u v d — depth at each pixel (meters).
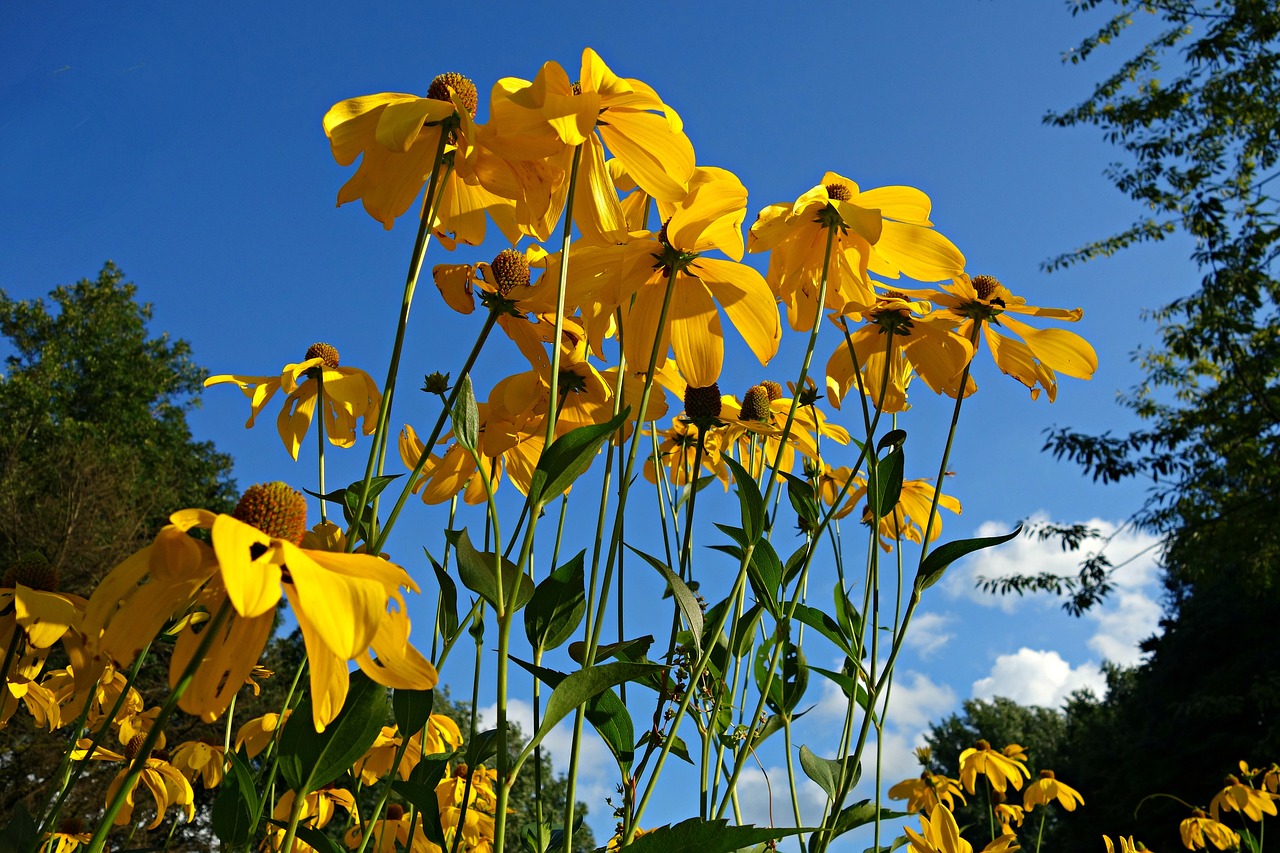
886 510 0.52
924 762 1.33
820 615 0.54
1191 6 3.04
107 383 5.69
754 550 0.51
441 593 0.47
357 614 0.32
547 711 0.40
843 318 0.55
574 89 0.49
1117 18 3.08
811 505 0.54
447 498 0.54
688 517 0.57
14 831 0.35
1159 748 4.55
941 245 0.56
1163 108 2.96
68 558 3.87
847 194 0.58
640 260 0.51
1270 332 2.73
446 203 0.51
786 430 0.49
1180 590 5.36
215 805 0.42
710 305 0.53
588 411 0.55
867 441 0.52
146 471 5.27
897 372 0.62
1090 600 2.59
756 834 0.40
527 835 0.54
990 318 0.60
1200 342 2.81
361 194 0.47
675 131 0.49
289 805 0.61
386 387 0.42
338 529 0.45
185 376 6.20
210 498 5.72
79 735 0.44
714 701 0.51
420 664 0.34
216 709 0.35
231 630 0.36
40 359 5.62
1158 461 2.69
